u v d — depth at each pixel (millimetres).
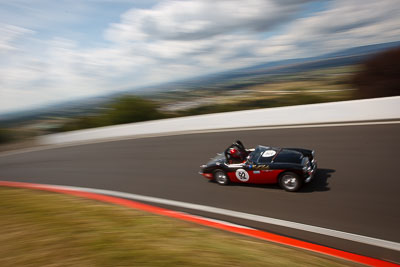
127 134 18844
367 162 7918
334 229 5242
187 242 4730
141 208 7113
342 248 4715
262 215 6066
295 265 3939
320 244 4867
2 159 17703
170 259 4129
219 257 4168
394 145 8758
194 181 8602
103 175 10641
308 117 13414
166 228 5355
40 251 4648
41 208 6879
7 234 5441
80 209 6637
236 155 7559
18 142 23594
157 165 10844
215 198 7227
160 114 27188
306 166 6668
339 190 6617
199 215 6457
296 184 6715
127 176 10078
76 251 4535
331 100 27656
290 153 7160
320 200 6297
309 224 5500
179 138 14891
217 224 5840
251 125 14875
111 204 7164
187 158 11117
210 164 8055
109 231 5230
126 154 13414
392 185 6441
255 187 7484
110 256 4293
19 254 4625
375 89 25531
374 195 6160
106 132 19484
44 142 22000
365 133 10367
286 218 5816
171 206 7145
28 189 9383
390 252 4484
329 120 12883
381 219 5312
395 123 10750
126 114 26641
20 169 13711
